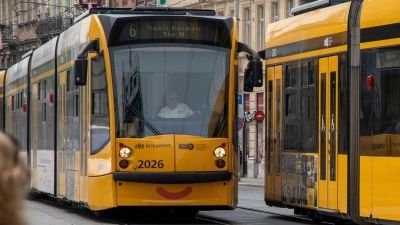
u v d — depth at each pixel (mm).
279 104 30141
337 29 25609
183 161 27562
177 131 27688
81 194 30734
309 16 27844
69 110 33156
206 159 27750
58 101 35750
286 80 29516
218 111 28062
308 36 27688
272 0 87125
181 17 28141
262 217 33250
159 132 27609
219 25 28344
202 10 29172
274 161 30547
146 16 28078
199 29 28266
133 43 28000
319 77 26781
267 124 31250
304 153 27906
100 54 28234
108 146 27766
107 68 27828
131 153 27531
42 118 39938
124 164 27484
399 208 22344
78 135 31328
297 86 28531
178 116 27797
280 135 30000
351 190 24672
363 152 24062
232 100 28266
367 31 23859
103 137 28234
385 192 22953
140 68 27906
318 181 26781
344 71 25094
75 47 31672
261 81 27953
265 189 31406
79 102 31125
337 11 25734
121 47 27953
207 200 27719
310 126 27438
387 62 22938
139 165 27453
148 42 28031
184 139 27609
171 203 27438
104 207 28031
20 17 146750
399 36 22484
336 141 25594
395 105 22562
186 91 27984
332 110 25859
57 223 28625
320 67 26734
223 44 28375
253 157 87812
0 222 4762
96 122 28812
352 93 24672
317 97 26922
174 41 28109
